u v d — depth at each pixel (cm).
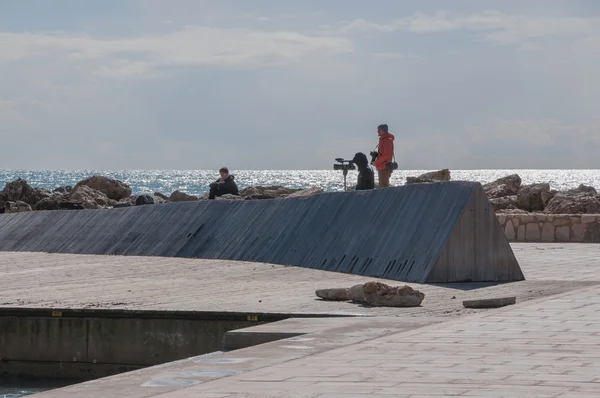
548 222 3181
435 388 744
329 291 1527
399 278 1888
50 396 764
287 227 2323
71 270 2139
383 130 2594
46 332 1470
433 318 1230
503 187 4331
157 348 1407
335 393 734
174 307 1442
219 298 1569
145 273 2053
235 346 1121
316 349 979
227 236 2458
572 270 2058
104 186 4950
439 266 1833
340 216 2205
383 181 2595
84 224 2838
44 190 5031
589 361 862
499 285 1770
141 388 797
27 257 2530
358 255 2055
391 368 845
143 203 3141
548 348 942
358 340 1034
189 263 2270
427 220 1939
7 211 4259
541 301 1384
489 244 1873
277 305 1455
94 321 1445
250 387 771
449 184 1948
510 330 1077
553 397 702
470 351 930
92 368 1445
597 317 1181
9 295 1658
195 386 784
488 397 705
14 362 1484
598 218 3112
